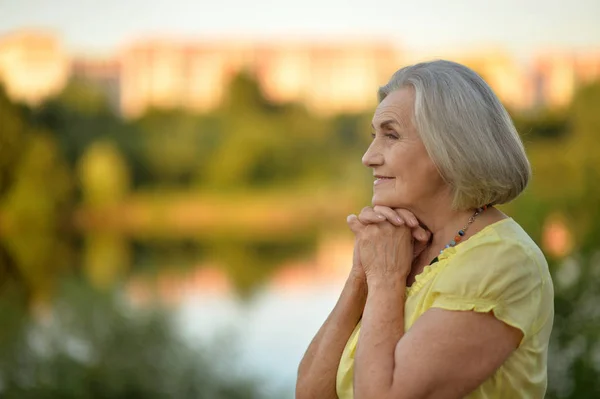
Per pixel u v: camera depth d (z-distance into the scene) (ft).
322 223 167.32
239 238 144.15
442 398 6.55
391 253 7.20
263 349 35.50
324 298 58.54
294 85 248.73
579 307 22.02
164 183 177.78
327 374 7.77
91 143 176.35
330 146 183.21
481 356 6.53
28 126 152.87
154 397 23.99
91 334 24.39
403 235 7.23
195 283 68.54
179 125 183.21
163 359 24.43
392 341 6.86
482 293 6.58
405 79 7.21
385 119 7.20
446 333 6.54
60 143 173.37
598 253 22.11
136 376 23.98
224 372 25.30
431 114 6.88
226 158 180.14
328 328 7.85
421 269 7.29
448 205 7.15
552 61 202.39
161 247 127.24
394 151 7.18
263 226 167.94
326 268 88.53
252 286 65.67
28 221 143.23
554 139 70.44
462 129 6.83
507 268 6.62
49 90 179.52
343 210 166.81
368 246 7.27
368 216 7.29
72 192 158.20
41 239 137.80
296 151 181.88
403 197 7.19
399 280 7.13
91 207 161.38
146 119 182.80
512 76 194.80
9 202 142.61
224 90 196.65
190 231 161.07
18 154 144.15
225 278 75.46
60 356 24.03
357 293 7.77
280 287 66.54
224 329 26.91
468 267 6.70
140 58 243.60
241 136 182.19
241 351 26.96
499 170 6.84
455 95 6.88
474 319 6.54
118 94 187.62
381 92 7.43
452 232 7.16
